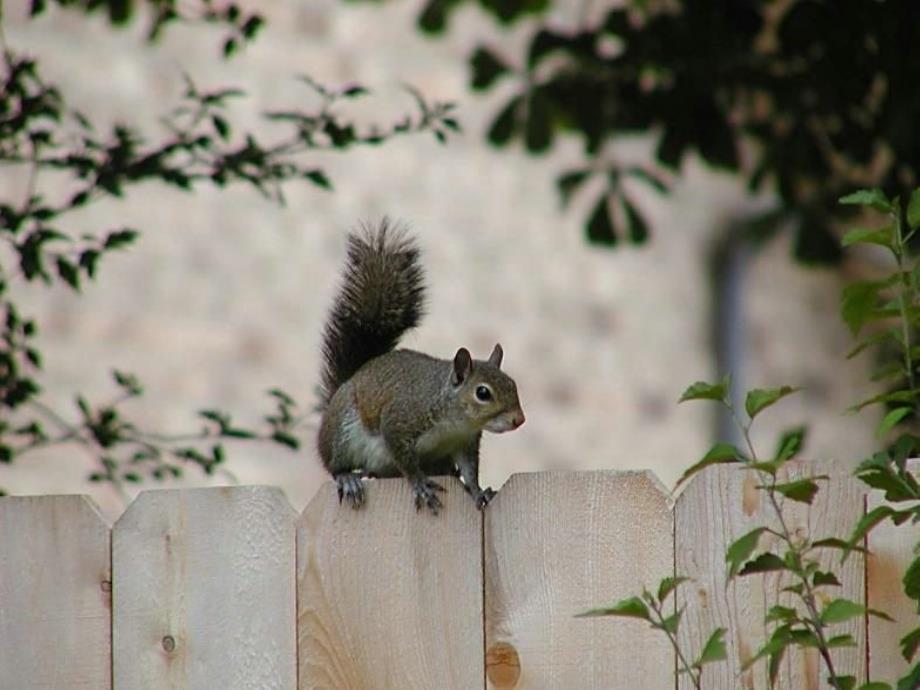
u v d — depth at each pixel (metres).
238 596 6.04
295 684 6.03
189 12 13.46
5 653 6.07
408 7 18.38
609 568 5.94
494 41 18.36
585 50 11.27
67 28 16.55
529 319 18.12
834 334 19.03
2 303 9.25
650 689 5.89
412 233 16.31
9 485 14.85
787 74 10.84
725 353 18.59
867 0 10.30
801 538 5.84
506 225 18.30
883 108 10.40
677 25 11.08
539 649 5.95
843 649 5.83
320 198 17.50
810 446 18.72
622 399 18.20
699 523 5.89
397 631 6.02
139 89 16.81
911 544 5.81
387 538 6.05
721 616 5.86
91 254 8.55
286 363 16.91
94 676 6.05
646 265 18.62
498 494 6.00
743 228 11.73
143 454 8.86
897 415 5.20
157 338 16.47
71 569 6.08
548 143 11.40
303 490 16.09
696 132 11.16
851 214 11.04
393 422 8.54
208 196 17.03
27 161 8.94
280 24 17.78
